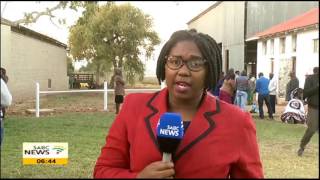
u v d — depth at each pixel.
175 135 1.42
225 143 1.47
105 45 6.26
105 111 10.48
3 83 4.93
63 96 11.05
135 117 1.58
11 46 9.34
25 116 8.68
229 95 4.00
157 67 1.59
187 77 1.49
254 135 1.56
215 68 1.53
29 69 9.95
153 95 1.62
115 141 1.62
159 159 1.47
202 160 1.44
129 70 6.67
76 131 6.95
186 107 1.54
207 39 1.55
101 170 1.61
